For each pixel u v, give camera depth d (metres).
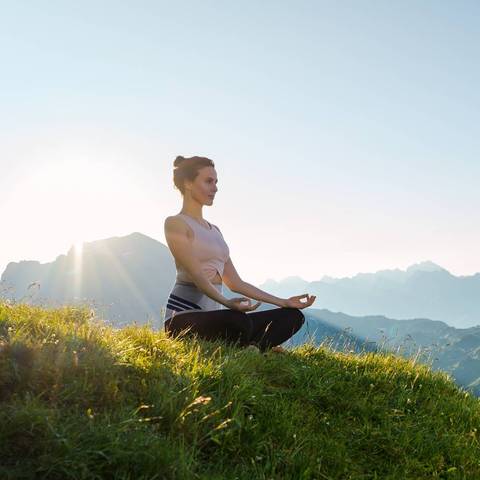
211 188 8.26
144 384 5.32
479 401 8.16
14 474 3.81
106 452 4.10
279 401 6.07
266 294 8.57
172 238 7.95
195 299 8.06
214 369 6.06
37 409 4.34
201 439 4.88
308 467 4.96
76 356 5.18
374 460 5.69
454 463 6.04
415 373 8.35
